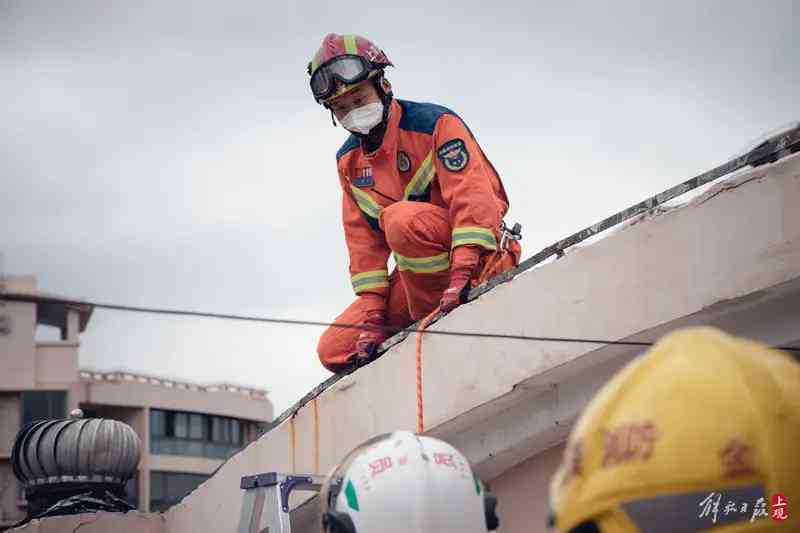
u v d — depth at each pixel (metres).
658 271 6.73
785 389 2.81
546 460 7.90
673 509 2.87
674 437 2.80
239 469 9.60
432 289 8.53
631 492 2.82
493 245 8.20
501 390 7.42
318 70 8.39
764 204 6.37
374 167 8.73
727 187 6.48
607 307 6.94
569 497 2.90
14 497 25.59
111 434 11.23
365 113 8.45
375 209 8.77
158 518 10.48
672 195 6.73
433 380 7.82
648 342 6.90
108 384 28.28
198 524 10.12
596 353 7.04
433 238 8.32
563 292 7.12
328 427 8.63
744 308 6.64
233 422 30.66
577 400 7.41
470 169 8.27
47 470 11.12
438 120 8.45
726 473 2.77
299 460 8.90
